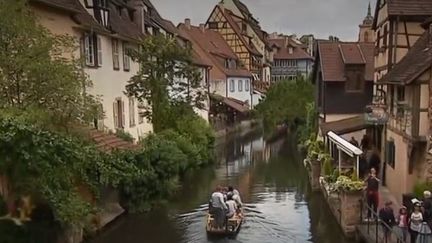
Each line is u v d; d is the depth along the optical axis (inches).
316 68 1219.2
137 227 634.2
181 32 1835.6
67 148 448.1
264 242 582.6
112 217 639.8
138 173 655.8
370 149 901.2
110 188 649.6
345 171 712.4
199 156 1067.9
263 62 2815.0
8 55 497.7
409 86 628.7
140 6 1129.4
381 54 842.2
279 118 1834.4
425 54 623.2
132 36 1000.9
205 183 930.1
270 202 786.2
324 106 1097.4
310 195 828.0
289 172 1059.9
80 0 826.8
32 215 438.9
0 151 414.3
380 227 522.6
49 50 537.3
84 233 550.3
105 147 650.8
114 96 907.4
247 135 1844.2
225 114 1950.1
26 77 505.0
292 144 1566.2
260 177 1003.3
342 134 909.8
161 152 778.8
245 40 2539.4
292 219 682.2
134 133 1021.2
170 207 737.0
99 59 825.5
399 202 660.7
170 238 594.2
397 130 688.4
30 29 509.7
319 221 668.7
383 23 824.3
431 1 765.3
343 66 1099.9
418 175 610.2
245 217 693.9
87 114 552.1
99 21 840.3
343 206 570.3
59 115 518.0
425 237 449.7
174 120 1064.2
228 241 586.6
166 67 964.6
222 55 2162.9
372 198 564.7
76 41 689.6
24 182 424.5
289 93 1844.2
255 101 2512.3
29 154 416.2
